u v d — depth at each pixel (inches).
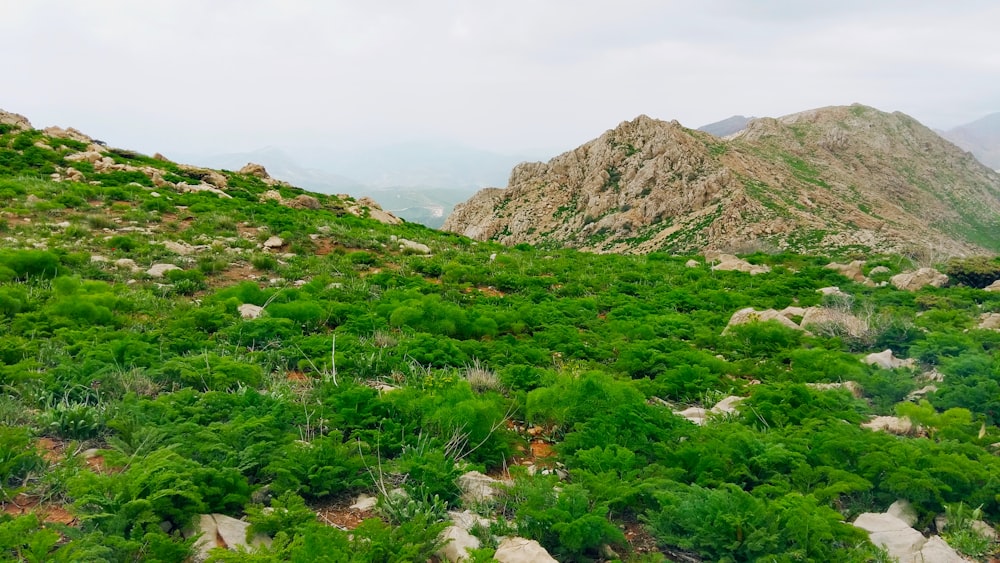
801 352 406.6
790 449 245.9
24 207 674.8
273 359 331.9
